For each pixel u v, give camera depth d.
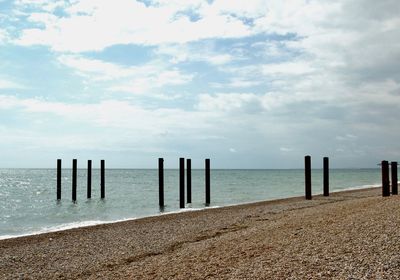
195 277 9.88
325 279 8.74
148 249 15.00
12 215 30.50
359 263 9.55
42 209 34.50
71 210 33.38
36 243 17.28
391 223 13.30
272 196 44.06
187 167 36.84
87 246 16.19
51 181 94.25
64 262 13.64
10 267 13.23
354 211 17.58
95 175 140.50
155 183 80.44
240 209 27.50
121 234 18.69
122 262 13.13
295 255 10.82
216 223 20.95
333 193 38.38
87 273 12.02
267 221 20.08
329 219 16.14
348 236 12.27
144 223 22.14
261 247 12.37
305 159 33.03
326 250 10.95
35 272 12.47
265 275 9.40
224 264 10.80
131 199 42.81
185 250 13.67
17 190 61.56
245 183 77.94
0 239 18.66
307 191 32.78
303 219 17.58
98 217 28.38
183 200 33.03
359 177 109.00
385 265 9.24
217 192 51.53
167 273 10.59
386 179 26.78
